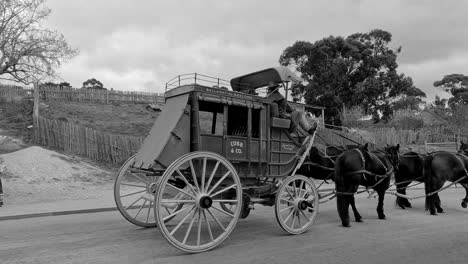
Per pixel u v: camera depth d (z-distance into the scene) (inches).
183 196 340.5
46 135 927.0
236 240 328.2
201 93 311.1
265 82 404.2
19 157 770.8
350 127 1626.5
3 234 360.2
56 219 450.3
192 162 301.6
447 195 722.8
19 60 956.6
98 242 322.7
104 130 1110.4
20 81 965.2
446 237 341.7
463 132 1770.4
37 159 773.9
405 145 1401.3
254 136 351.9
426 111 2190.0
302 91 1866.4
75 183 717.3
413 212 495.8
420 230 373.7
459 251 293.1
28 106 1214.3
